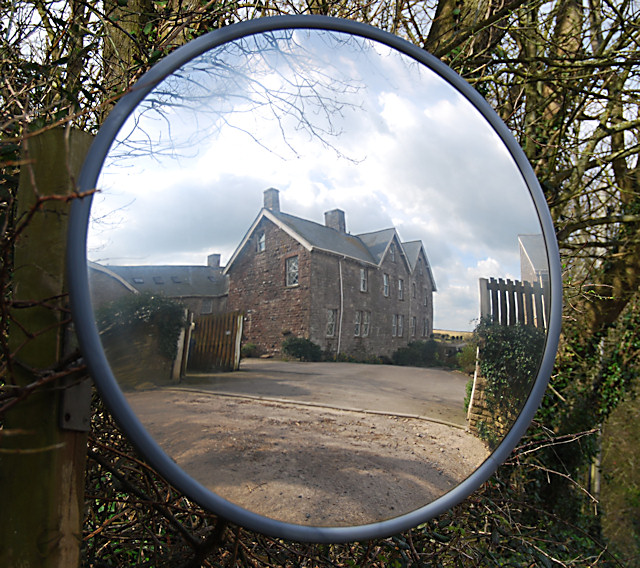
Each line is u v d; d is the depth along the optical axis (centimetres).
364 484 98
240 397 91
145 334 83
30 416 83
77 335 75
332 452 97
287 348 96
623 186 392
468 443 109
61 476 84
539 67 330
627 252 375
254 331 94
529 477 339
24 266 87
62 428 85
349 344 103
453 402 111
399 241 114
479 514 214
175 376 85
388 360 107
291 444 94
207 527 143
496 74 283
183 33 170
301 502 92
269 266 97
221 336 91
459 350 115
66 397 85
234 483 87
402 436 104
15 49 137
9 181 117
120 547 142
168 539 143
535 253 126
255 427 92
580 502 442
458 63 255
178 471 81
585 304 404
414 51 116
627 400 605
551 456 423
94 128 152
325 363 100
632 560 539
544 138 340
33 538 81
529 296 124
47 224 88
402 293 112
